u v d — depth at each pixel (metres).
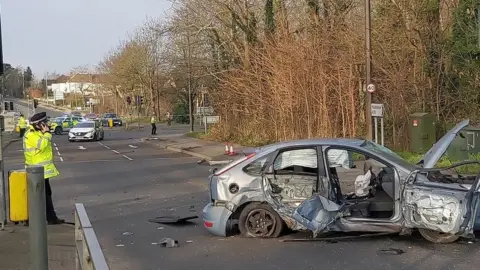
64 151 30.86
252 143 28.50
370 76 19.94
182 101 67.88
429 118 19.61
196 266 7.16
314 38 24.38
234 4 31.03
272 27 29.48
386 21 23.09
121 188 15.14
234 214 8.70
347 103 23.50
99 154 28.31
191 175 18.05
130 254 7.91
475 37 21.27
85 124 42.09
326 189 8.17
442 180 8.05
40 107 127.94
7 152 31.22
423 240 8.02
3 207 9.11
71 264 7.06
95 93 104.75
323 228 7.93
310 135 24.31
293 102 24.98
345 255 7.40
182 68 42.16
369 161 8.75
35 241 3.46
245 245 8.13
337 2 25.59
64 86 151.88
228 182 8.56
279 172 8.55
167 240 8.41
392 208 8.01
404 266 6.82
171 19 35.16
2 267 6.86
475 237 8.05
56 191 14.71
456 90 22.66
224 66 33.53
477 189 7.26
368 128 20.02
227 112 33.41
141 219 10.57
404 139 21.75
